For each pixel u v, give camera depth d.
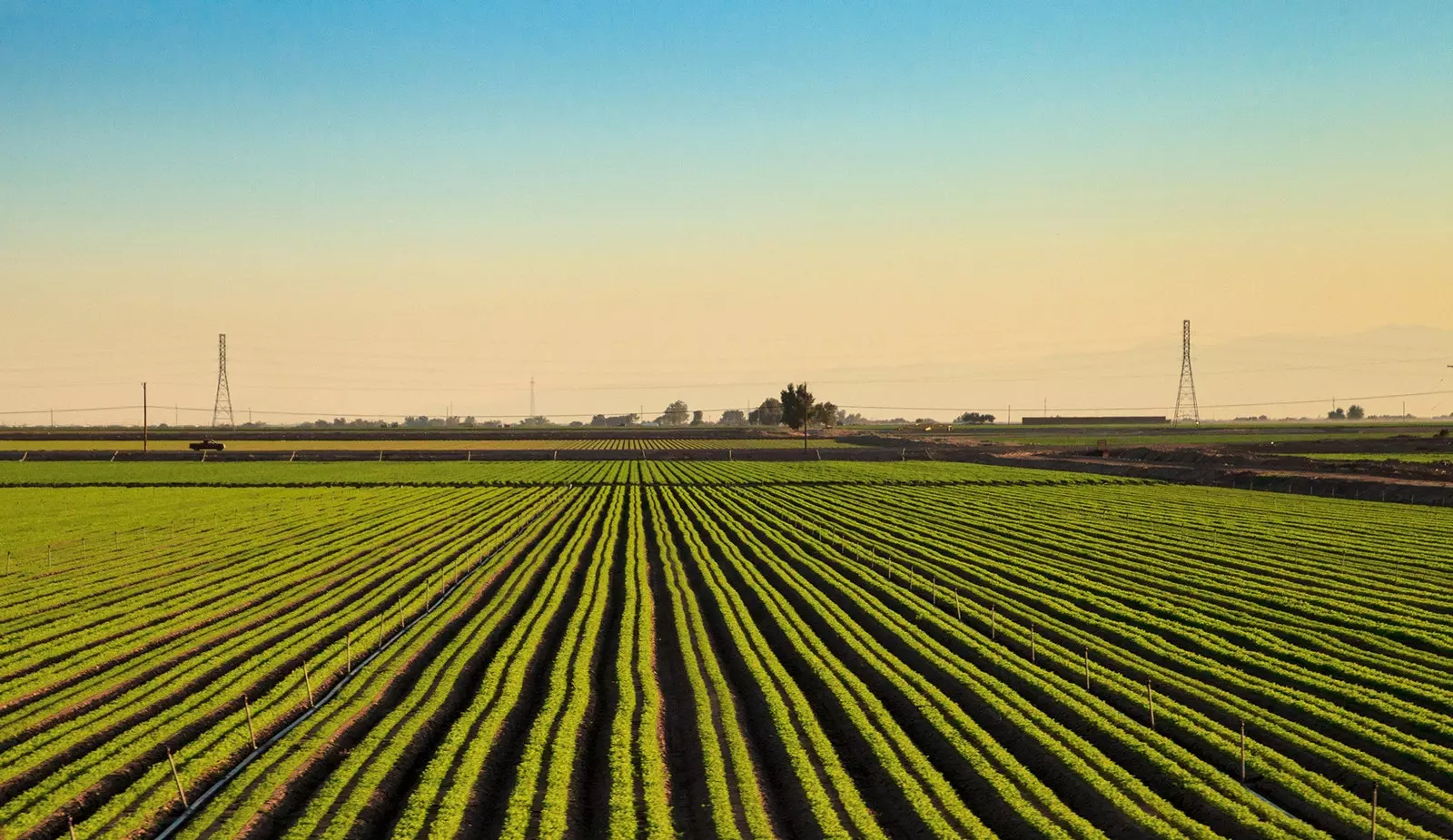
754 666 35.72
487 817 23.86
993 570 56.31
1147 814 22.98
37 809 23.84
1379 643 38.03
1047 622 42.97
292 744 28.14
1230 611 44.16
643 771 25.94
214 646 41.16
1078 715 30.23
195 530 75.19
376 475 126.62
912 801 24.12
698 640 40.56
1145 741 28.28
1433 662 35.84
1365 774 25.23
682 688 34.47
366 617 45.88
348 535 72.88
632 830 22.64
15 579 55.03
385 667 36.62
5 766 27.09
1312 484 97.62
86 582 53.88
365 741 28.16
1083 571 54.62
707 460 154.00
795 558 60.50
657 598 49.88
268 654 38.28
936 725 29.14
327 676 35.31
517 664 35.78
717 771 26.12
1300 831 22.12
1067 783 25.48
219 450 162.25
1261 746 27.42
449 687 33.28
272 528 76.88
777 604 47.38
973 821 23.09
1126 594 47.81
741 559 61.28
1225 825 23.02
